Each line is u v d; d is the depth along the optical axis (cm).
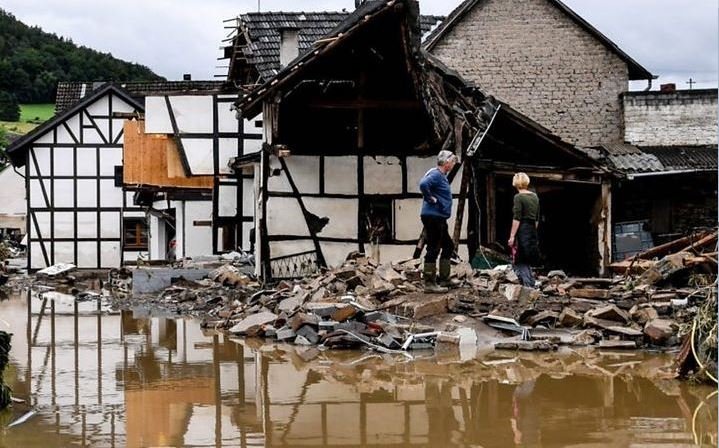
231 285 1878
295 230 1884
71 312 1719
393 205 1862
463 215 1825
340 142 1938
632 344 1050
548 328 1139
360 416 756
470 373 924
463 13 2970
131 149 2597
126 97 3631
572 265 2284
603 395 809
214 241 2508
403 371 945
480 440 672
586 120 3006
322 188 1881
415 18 1636
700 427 691
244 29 2559
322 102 1806
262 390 873
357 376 927
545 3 2988
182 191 2595
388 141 1916
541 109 3009
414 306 1170
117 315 1630
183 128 2484
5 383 934
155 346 1201
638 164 2619
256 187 2072
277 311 1333
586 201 2214
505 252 2012
